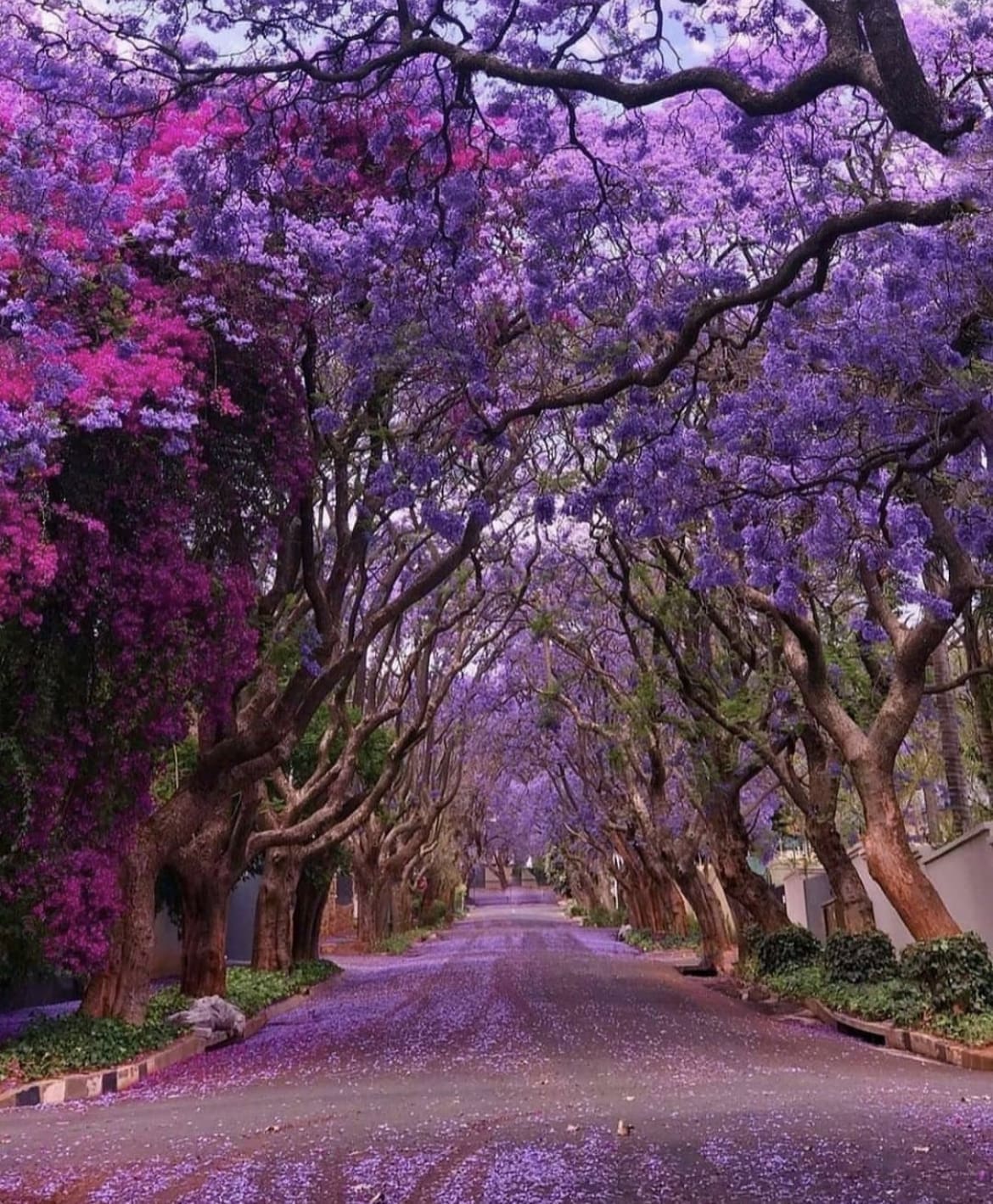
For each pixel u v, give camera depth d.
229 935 30.64
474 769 47.53
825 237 6.68
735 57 8.68
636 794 27.31
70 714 11.45
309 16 7.66
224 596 12.24
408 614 28.44
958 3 9.15
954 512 11.63
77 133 8.42
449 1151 6.81
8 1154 7.30
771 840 29.34
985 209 7.19
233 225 8.73
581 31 7.57
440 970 26.17
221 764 13.65
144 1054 12.09
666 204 10.98
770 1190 5.61
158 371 10.12
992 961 12.78
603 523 16.47
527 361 12.66
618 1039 13.16
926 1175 5.84
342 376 14.47
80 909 11.34
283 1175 6.29
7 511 8.92
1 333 9.20
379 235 9.63
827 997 15.47
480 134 9.87
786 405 9.50
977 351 8.98
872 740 14.34
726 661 21.03
